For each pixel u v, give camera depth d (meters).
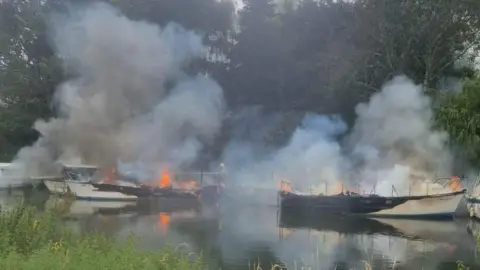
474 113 44.47
